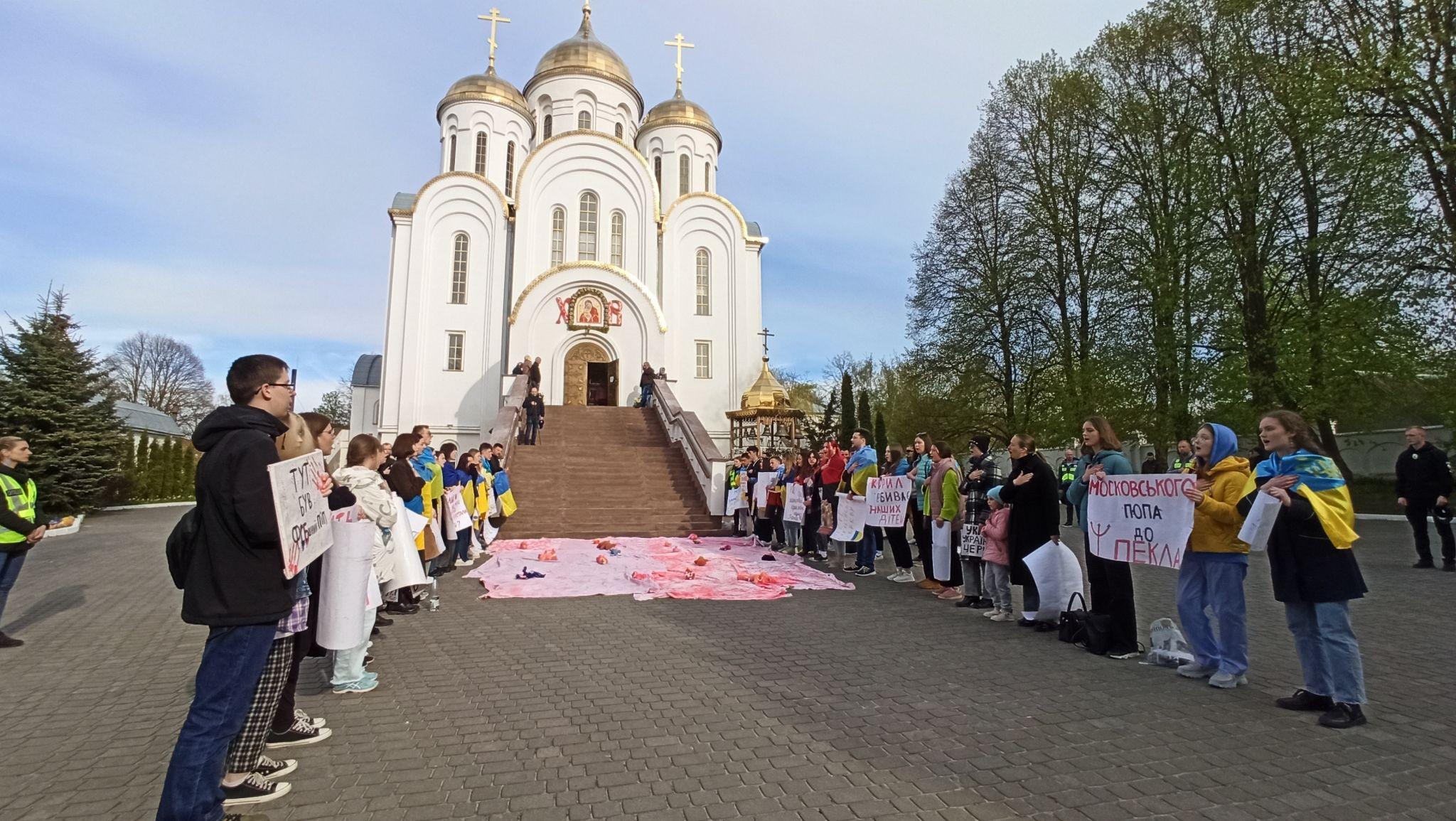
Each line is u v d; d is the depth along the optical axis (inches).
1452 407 615.2
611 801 131.6
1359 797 134.0
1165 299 752.3
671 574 393.4
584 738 162.9
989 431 1019.9
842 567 442.9
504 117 1296.8
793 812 127.3
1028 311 941.8
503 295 1142.3
